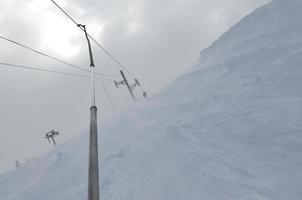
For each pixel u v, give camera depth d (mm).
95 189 5488
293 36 20016
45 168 20078
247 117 12664
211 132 12688
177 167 11062
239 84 17312
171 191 9805
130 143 15625
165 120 16766
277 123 11258
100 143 18594
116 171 12641
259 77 16312
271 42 21078
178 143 12773
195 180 9836
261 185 8641
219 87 18500
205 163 10570
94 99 9367
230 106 14641
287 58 16750
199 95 18688
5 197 18453
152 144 13891
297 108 11797
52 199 13852
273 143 10367
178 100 20031
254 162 9820
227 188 8898
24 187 18531
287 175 8758
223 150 11078
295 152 9578
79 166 16906
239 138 11453
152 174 11359
